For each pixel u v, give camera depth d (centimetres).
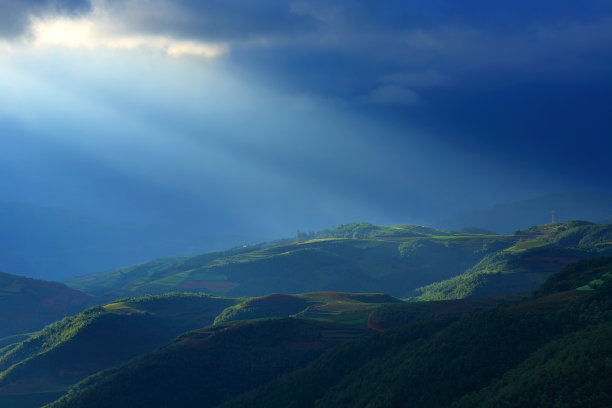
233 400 17162
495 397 10819
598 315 13612
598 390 9725
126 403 17575
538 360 11938
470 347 13738
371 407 13162
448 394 12450
